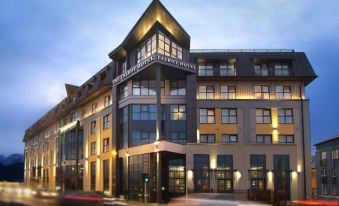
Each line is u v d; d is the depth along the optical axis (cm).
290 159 4491
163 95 4816
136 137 4709
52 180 7469
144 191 4375
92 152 5862
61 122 7438
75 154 6347
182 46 4909
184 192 4538
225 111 5175
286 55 5300
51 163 7694
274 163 4475
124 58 5191
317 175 8038
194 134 4678
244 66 5238
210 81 5244
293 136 5106
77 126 6238
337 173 7131
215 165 4450
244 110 5153
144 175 4047
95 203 2514
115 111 5038
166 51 4619
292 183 4447
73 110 6788
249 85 5241
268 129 5119
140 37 4781
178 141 4722
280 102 5159
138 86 4844
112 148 5022
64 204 2466
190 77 4803
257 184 4428
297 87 5231
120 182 4884
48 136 8200
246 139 5084
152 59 4362
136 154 4528
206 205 2420
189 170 4419
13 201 2820
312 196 4872
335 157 7244
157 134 4294
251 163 4472
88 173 5888
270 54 5325
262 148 4500
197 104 5150
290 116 5159
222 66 5297
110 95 5441
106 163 5353
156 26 4525
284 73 5269
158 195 4094
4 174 14712
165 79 4869
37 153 9050
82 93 6356
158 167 4153
